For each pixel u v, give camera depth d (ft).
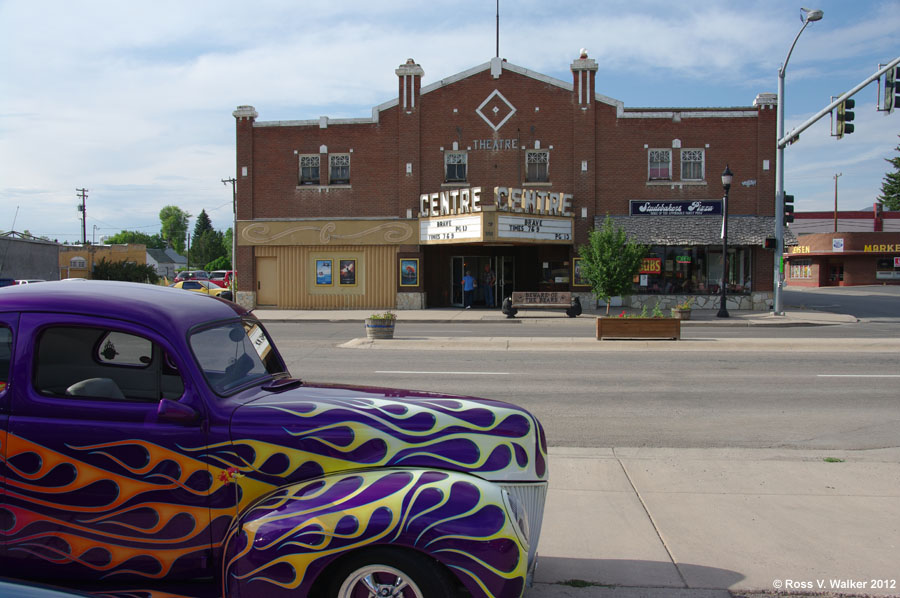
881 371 40.98
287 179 99.35
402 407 12.48
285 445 11.76
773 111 94.02
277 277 100.42
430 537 10.41
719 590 13.58
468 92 96.07
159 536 11.84
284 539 10.55
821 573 14.21
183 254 502.38
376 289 98.58
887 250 179.01
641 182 95.14
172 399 12.44
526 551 10.98
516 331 69.82
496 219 86.33
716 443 25.22
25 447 11.88
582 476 20.63
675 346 52.60
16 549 11.95
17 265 138.51
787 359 46.21
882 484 19.76
